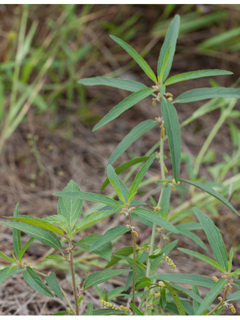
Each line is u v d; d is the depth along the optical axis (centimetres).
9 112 129
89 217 71
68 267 95
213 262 70
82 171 129
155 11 179
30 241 72
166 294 79
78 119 149
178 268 98
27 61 132
